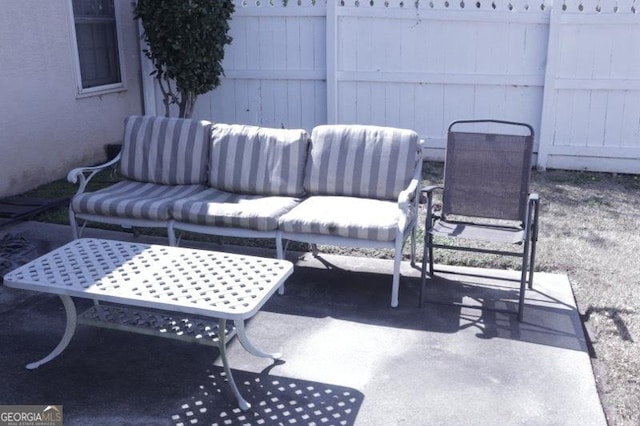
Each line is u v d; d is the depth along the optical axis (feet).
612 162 22.47
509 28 22.04
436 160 23.97
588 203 19.13
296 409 9.32
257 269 10.20
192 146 15.66
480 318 12.09
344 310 12.48
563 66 21.88
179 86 23.53
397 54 23.15
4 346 11.12
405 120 23.81
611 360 10.65
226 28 23.16
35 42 20.29
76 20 22.22
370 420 9.05
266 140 15.10
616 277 13.88
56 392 9.78
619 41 21.21
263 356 10.46
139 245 11.32
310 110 24.61
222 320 9.30
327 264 14.79
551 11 21.21
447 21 22.39
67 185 21.20
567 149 22.63
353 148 14.48
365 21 23.02
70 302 10.41
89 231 16.89
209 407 9.41
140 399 9.61
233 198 14.90
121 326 10.32
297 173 14.84
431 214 12.62
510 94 22.74
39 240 16.15
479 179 13.20
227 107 25.41
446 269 14.39
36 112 20.63
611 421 9.08
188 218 13.64
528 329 11.63
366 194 14.35
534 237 12.78
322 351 10.93
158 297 9.11
